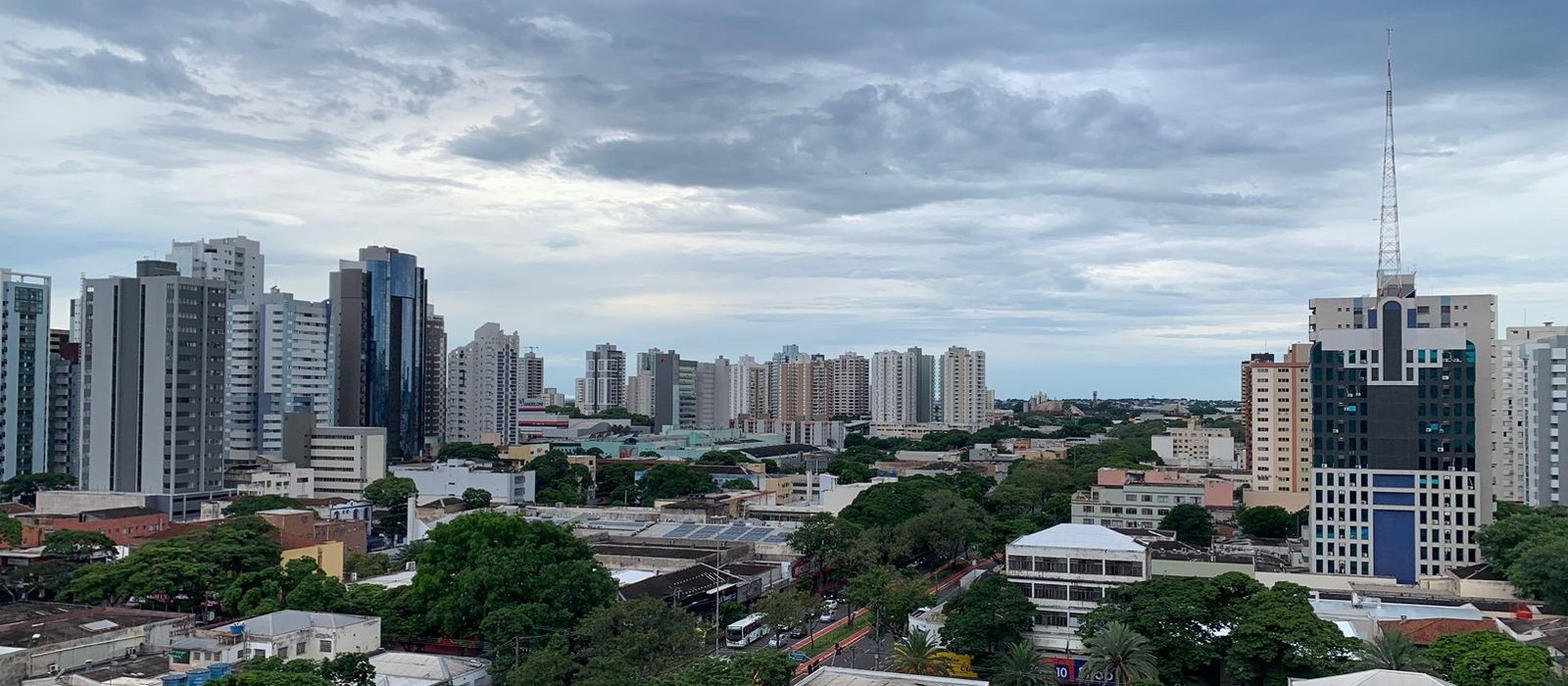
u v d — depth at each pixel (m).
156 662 157.12
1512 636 160.38
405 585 199.12
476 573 177.00
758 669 143.12
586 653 163.12
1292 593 162.50
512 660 162.38
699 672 138.75
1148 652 155.62
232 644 161.62
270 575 198.12
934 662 166.75
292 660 151.25
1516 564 197.00
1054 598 196.38
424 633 185.25
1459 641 153.00
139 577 199.75
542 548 188.88
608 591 186.50
